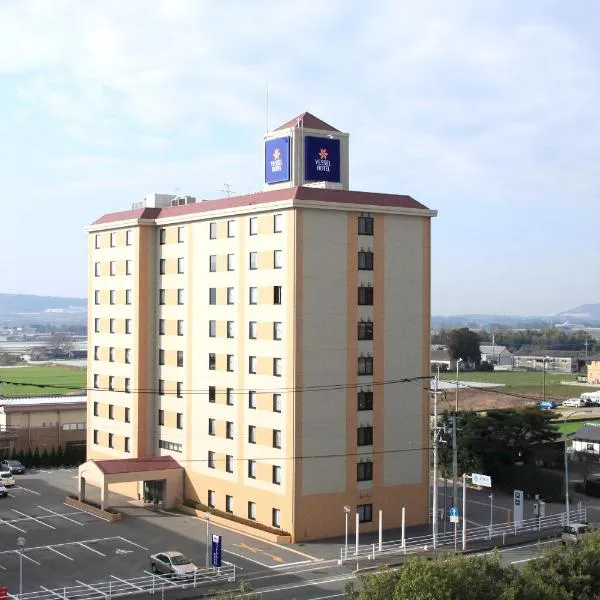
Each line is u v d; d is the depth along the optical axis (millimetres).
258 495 78812
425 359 82562
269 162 87438
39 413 120250
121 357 96312
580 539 48812
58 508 87375
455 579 38562
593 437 116500
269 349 78188
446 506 88250
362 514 77938
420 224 82875
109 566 66625
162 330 92938
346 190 80062
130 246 94812
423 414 82062
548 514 85938
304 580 62812
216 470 84312
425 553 70062
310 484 75375
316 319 76312
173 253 91438
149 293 93812
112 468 85688
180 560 64000
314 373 76000
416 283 82375
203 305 86812
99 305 100438
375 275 79750
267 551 71188
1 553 70312
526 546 72750
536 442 104312
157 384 93375
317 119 87500
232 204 83250
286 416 75812
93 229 100312
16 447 117875
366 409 78625
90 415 102062
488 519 83688
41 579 63188
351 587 42656
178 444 89688
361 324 78750
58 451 114875
